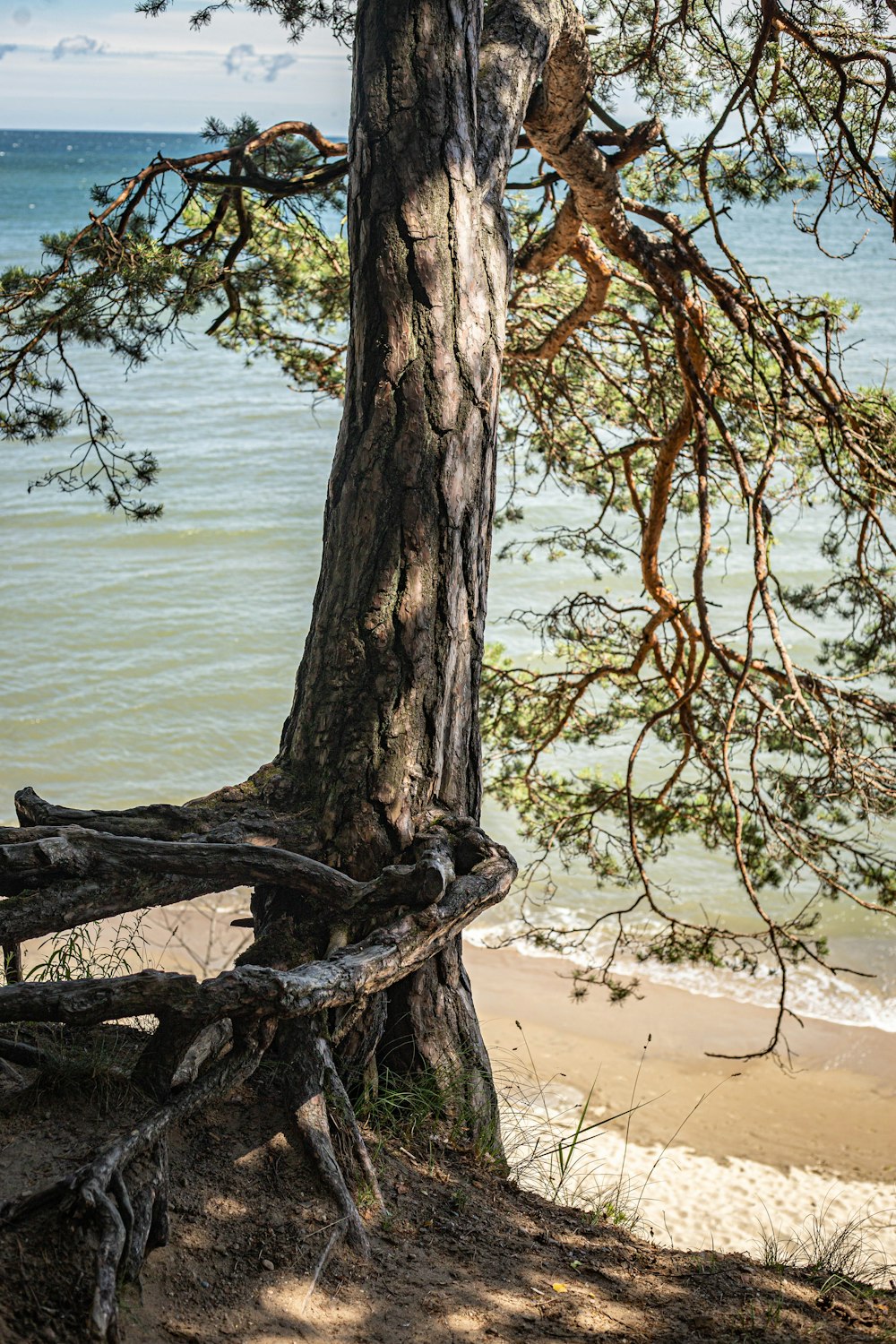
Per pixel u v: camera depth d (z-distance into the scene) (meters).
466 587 4.02
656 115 6.45
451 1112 3.88
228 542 27.42
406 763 3.83
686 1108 10.64
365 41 4.07
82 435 36.44
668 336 7.60
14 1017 2.78
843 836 10.66
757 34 5.83
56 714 18.94
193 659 21.12
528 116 5.54
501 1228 3.37
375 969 3.32
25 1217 2.40
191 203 6.91
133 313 6.31
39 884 3.39
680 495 9.38
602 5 6.76
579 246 6.97
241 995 2.99
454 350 3.98
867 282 43.91
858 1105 10.77
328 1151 3.10
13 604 23.27
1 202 87.06
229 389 42.84
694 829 8.13
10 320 6.36
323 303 7.86
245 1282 2.66
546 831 8.41
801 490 8.17
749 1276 3.42
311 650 4.03
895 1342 3.01
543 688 9.34
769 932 6.00
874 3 5.66
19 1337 2.20
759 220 61.34
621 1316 2.95
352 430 4.01
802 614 19.72
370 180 3.97
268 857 3.54
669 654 9.09
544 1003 12.59
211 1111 3.19
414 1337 2.65
